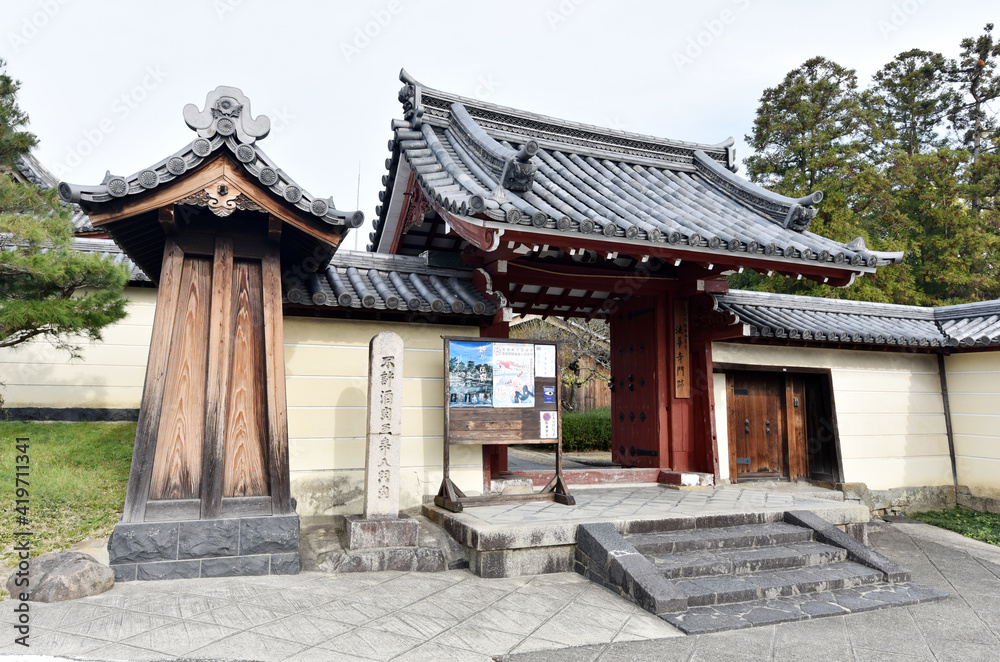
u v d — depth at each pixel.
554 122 9.30
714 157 10.50
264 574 5.33
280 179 5.47
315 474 6.86
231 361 5.70
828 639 4.56
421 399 7.45
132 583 4.94
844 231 17.94
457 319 7.73
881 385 10.73
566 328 18.56
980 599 5.77
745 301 10.50
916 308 11.76
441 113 8.67
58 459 8.09
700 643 4.37
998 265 19.97
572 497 7.16
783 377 10.44
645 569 5.30
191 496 5.37
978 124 24.67
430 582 5.42
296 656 3.74
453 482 7.37
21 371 10.66
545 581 5.61
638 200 8.31
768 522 6.92
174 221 5.41
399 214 9.43
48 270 6.68
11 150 7.54
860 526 7.25
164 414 5.42
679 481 8.52
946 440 11.09
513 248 6.65
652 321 9.30
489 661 3.90
